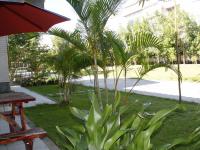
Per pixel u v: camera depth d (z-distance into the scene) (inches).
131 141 106.1
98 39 279.0
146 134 101.7
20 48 816.3
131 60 287.1
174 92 524.1
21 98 218.7
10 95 243.1
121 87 681.6
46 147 228.1
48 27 197.5
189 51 943.7
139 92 557.0
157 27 875.4
